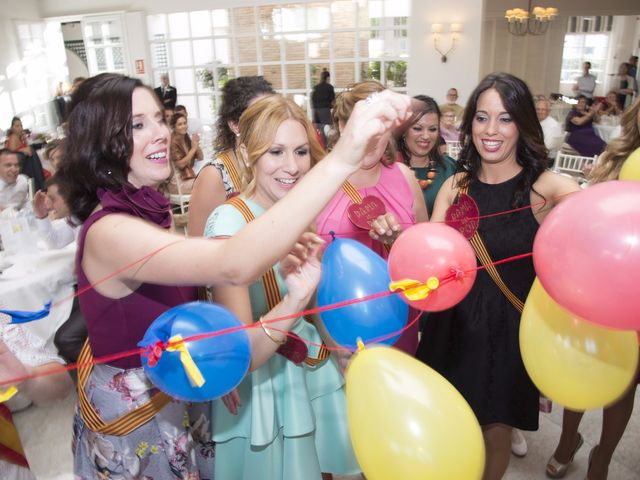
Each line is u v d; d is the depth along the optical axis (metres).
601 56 11.93
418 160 2.22
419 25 7.88
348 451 1.34
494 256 1.41
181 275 0.75
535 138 1.39
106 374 1.02
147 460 1.07
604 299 0.70
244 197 1.21
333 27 8.23
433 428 0.78
